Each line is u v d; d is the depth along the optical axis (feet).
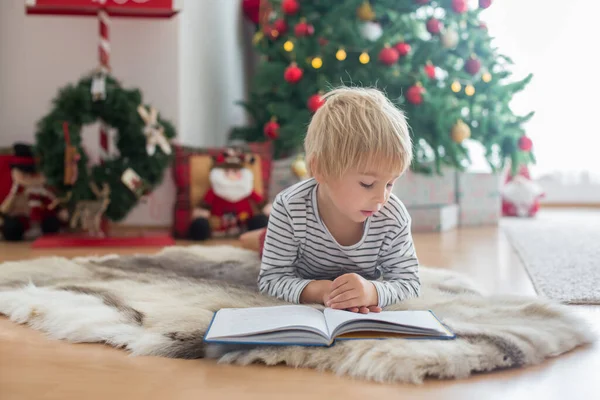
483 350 2.77
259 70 8.91
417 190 9.26
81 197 7.55
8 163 7.96
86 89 7.59
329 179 3.24
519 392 2.49
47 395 2.46
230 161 8.32
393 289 3.52
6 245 7.52
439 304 3.67
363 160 3.06
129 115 7.57
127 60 9.03
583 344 3.14
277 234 3.83
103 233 7.93
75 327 3.22
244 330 2.91
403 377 2.59
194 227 8.01
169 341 2.99
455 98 8.45
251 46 12.04
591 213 12.24
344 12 8.25
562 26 12.42
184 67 9.13
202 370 2.74
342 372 2.67
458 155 8.38
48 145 7.44
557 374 2.71
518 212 11.44
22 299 3.75
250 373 2.70
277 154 9.24
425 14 8.61
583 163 12.98
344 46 8.13
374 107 3.21
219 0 10.30
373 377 2.61
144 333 3.14
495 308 3.51
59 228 8.27
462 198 9.66
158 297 3.85
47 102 9.02
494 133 8.62
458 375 2.64
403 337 2.93
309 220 3.71
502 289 4.72
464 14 8.50
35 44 8.98
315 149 3.30
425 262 6.09
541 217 11.46
